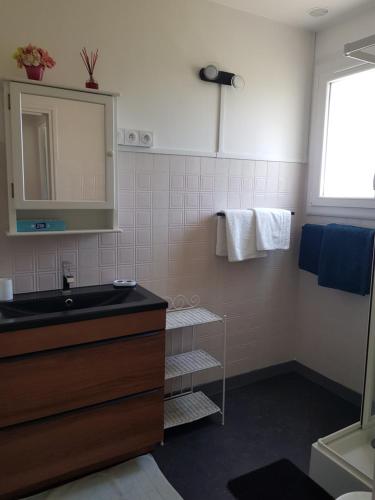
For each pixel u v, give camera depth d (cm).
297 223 280
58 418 159
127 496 168
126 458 189
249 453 201
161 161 219
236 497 171
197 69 222
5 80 162
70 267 200
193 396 236
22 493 164
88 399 166
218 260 249
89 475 179
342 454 184
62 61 185
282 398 256
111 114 187
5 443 150
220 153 238
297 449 204
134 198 213
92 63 191
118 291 202
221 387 261
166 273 230
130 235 215
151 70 209
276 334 285
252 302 269
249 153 250
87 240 204
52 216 194
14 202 171
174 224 229
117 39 197
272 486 178
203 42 222
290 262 282
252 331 272
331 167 263
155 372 182
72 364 159
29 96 170
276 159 262
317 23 248
